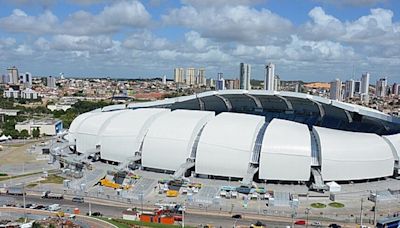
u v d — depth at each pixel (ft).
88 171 361.51
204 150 333.01
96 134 402.72
